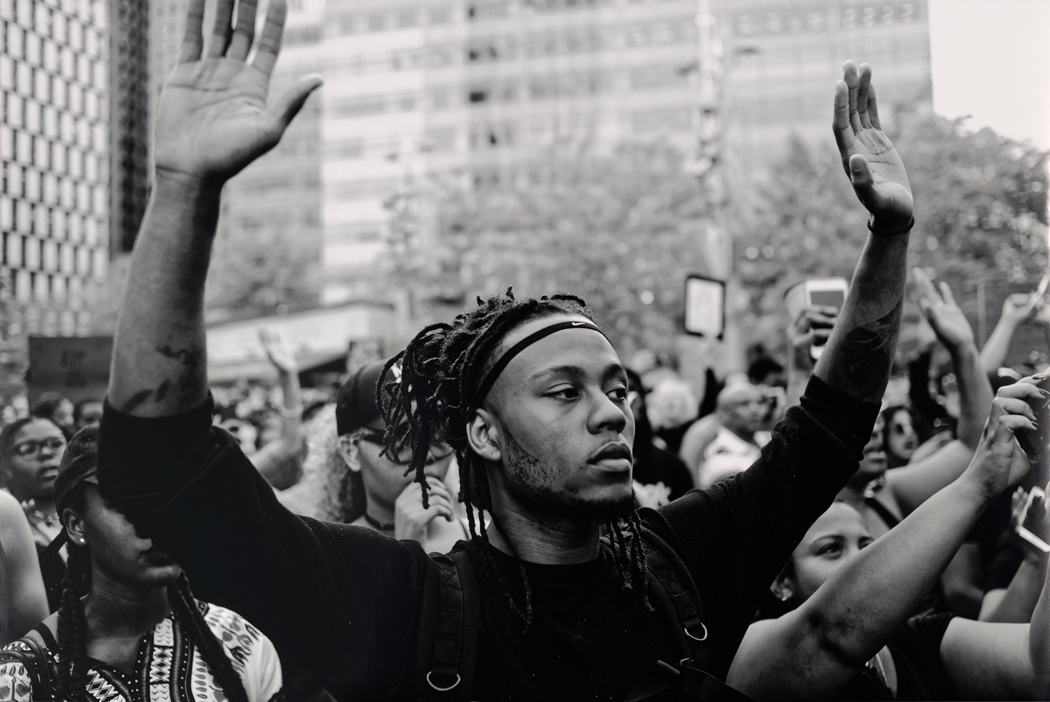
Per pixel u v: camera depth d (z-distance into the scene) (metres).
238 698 1.82
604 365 1.41
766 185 28.42
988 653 1.99
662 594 1.49
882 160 1.63
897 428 3.93
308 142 46.44
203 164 1.20
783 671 1.60
